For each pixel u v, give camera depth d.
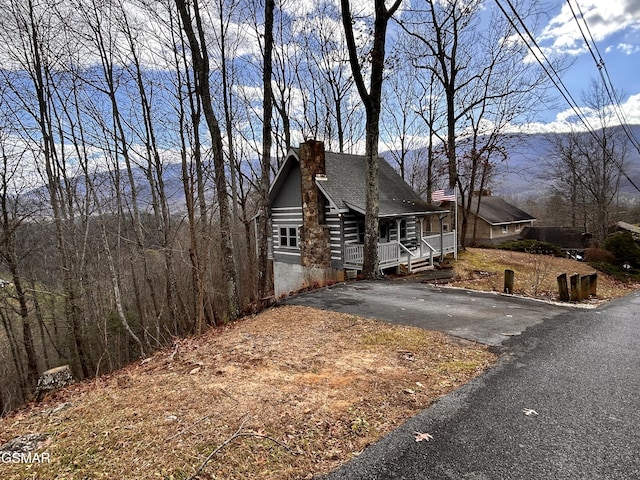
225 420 3.83
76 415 4.20
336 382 4.76
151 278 17.22
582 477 2.97
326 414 3.94
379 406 4.13
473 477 2.98
